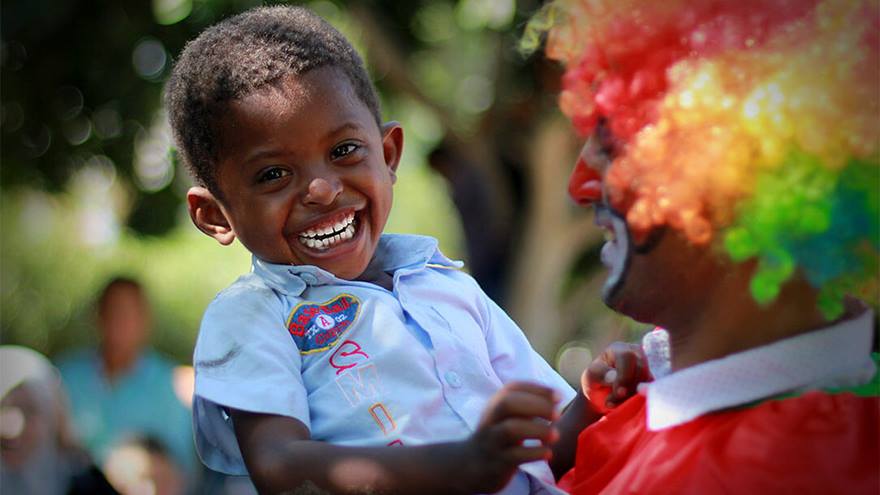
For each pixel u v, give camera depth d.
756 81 2.38
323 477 2.77
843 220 2.37
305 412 3.08
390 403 3.13
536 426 2.46
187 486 9.43
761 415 2.43
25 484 7.15
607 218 2.71
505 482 2.53
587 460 3.01
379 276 3.57
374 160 3.44
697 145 2.42
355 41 10.54
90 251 19.59
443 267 3.68
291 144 3.29
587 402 3.29
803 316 2.53
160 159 10.60
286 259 3.38
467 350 3.33
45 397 7.29
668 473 2.50
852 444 2.34
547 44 2.86
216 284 20.09
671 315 2.66
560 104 2.83
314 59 3.39
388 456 2.66
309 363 3.23
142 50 9.88
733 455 2.41
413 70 10.95
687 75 2.44
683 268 2.58
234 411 3.10
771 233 2.37
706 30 2.45
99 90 9.84
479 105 10.70
